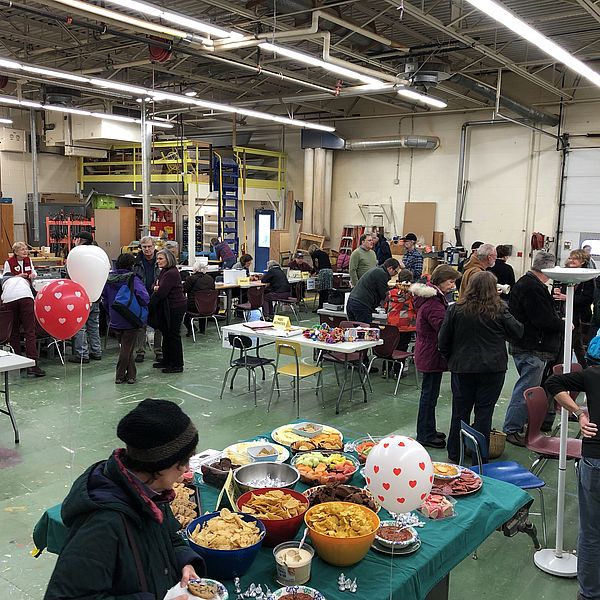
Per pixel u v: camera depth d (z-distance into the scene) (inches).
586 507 102.5
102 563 48.0
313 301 500.1
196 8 298.2
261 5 256.5
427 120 490.6
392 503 68.9
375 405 229.9
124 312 241.3
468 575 119.4
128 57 396.2
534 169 440.8
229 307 382.3
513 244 454.6
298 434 115.4
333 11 273.0
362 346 211.8
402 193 509.7
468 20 301.3
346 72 275.7
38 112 567.5
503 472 127.2
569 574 118.6
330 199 540.4
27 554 122.3
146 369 275.4
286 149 577.0
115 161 571.8
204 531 73.2
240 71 441.4
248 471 94.3
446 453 180.7
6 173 550.9
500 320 155.7
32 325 249.0
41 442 183.5
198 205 485.7
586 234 422.6
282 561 70.7
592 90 411.8
